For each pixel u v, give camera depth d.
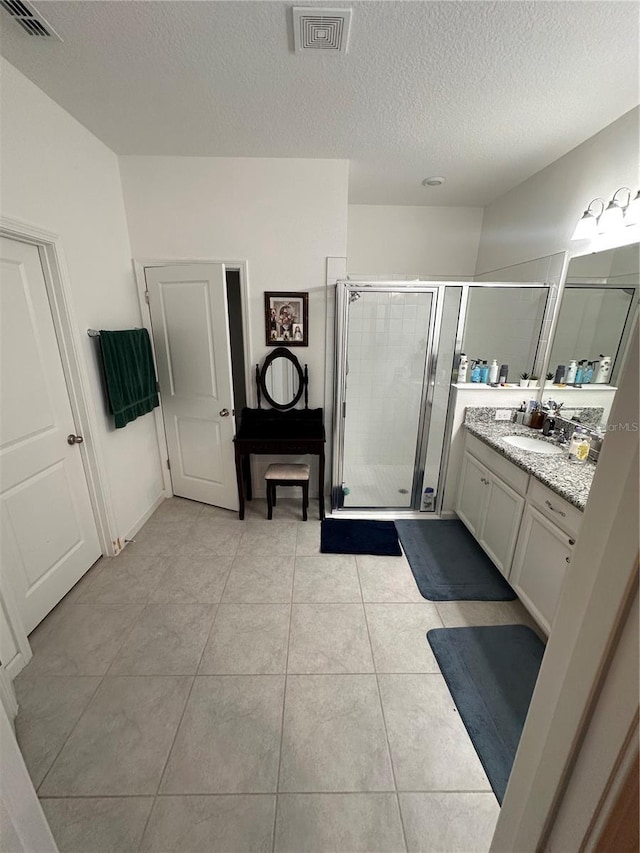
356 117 1.87
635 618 0.44
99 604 1.93
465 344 2.66
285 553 2.38
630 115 1.78
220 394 2.66
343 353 2.59
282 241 2.55
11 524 1.64
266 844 1.05
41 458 1.81
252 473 3.10
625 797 0.47
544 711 0.64
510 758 1.26
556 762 0.60
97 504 2.22
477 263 3.42
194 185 2.43
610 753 0.49
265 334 2.74
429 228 3.33
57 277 1.83
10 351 1.62
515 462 1.88
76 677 1.53
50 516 1.87
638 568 0.43
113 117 1.90
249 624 1.81
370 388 2.78
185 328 2.62
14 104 1.54
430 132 2.01
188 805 1.13
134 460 2.59
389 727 1.36
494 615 1.89
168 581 2.10
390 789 1.18
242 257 2.58
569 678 0.56
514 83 1.58
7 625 1.50
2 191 1.50
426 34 1.31
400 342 2.66
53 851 0.72
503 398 2.56
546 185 2.43
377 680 1.53
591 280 2.08
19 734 1.32
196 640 1.71
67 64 1.49
